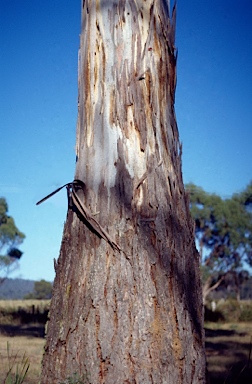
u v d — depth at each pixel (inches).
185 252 154.0
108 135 157.2
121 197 151.6
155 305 144.4
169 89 166.9
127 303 143.6
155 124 159.6
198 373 147.1
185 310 147.9
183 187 163.8
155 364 140.8
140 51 161.3
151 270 146.5
